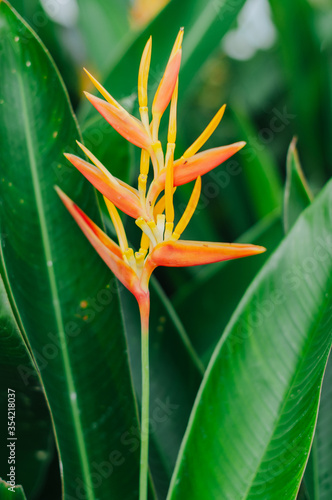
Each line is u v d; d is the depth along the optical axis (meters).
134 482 0.88
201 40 1.19
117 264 0.78
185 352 1.00
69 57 2.10
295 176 1.01
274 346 0.82
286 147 2.87
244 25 2.80
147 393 0.80
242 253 0.75
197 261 0.77
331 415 0.95
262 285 0.82
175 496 0.82
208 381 0.82
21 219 0.85
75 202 0.86
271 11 1.96
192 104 3.21
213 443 0.82
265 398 0.82
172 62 0.76
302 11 1.92
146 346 0.79
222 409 0.82
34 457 0.99
